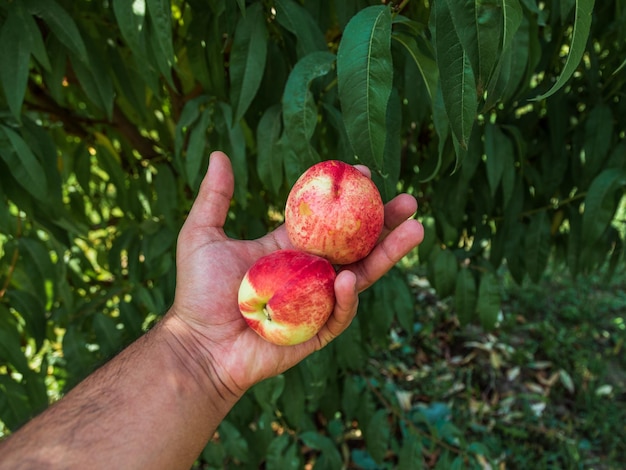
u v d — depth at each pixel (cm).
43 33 39
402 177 52
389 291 48
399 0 29
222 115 38
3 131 34
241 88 32
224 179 33
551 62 43
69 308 47
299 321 28
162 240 48
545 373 86
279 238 36
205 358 31
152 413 27
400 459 51
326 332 32
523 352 88
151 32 32
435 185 47
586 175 43
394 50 34
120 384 28
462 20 19
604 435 73
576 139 46
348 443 73
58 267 46
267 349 31
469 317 48
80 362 45
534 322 98
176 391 29
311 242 30
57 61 38
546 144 48
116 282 54
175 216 49
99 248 63
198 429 29
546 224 48
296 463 50
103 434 25
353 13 32
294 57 36
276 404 53
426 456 69
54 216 40
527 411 77
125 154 58
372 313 50
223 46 38
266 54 34
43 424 25
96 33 43
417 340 94
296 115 28
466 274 47
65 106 53
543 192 48
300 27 31
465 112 20
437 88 26
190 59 38
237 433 50
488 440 71
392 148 32
